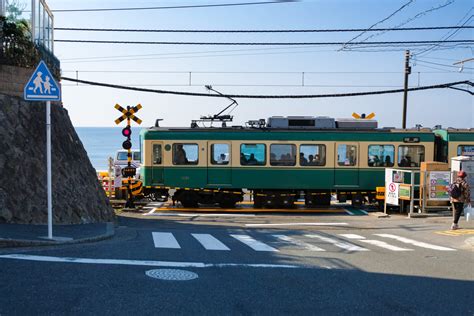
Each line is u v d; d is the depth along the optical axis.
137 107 19.34
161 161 20.91
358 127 21.34
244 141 20.84
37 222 11.49
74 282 6.31
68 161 13.64
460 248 11.21
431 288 6.73
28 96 9.27
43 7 16.92
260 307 5.54
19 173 11.68
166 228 14.56
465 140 21.03
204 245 10.66
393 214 19.84
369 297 6.14
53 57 16.42
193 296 5.90
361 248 10.89
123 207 20.33
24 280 6.29
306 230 14.77
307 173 20.80
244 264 8.21
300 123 21.39
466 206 18.28
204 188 20.83
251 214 19.59
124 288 6.13
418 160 20.92
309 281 6.98
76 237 10.05
